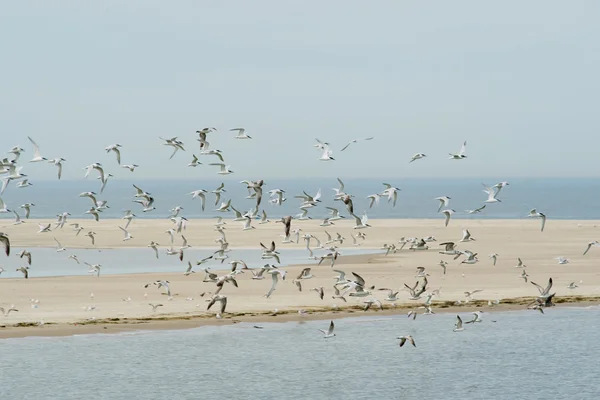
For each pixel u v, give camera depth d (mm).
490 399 39719
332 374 43094
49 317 54406
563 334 53000
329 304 60031
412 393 40312
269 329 53062
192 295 62406
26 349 47000
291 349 48219
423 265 79938
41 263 83562
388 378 42906
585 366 45656
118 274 73688
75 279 69625
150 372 42938
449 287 67500
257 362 45281
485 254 90188
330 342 49906
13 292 62750
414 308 59719
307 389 40500
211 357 46000
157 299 60719
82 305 58188
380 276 72375
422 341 50688
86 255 91625
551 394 40656
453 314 58562
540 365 45781
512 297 63906
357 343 49906
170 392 39688
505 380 42875
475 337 51969
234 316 56062
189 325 53344
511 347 49562
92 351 46844
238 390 40062
